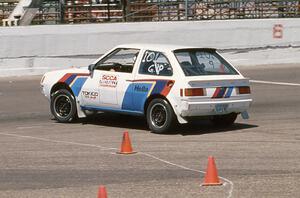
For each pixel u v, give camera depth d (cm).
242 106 1429
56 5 3195
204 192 876
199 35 2941
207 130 1436
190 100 1341
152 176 987
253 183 928
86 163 1092
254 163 1073
